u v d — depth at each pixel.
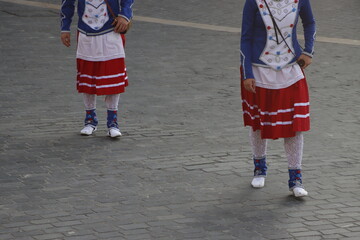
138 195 10.16
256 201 10.00
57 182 10.68
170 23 25.52
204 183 10.70
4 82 17.16
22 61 19.38
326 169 11.38
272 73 9.94
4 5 28.19
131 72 18.45
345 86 17.36
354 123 14.20
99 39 12.74
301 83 9.97
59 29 23.92
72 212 9.52
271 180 10.88
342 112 15.02
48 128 13.59
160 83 17.42
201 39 22.92
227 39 23.02
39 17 25.91
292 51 9.96
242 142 12.81
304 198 10.12
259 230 8.98
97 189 10.40
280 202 9.96
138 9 28.19
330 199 10.08
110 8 12.70
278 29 9.86
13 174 11.02
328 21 26.31
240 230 8.98
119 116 14.51
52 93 16.27
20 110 14.83
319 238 8.73
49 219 9.27
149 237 8.73
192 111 14.97
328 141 12.94
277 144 12.70
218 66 19.31
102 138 13.01
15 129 13.47
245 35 9.98
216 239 8.68
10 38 22.30
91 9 12.70
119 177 10.92
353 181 10.83
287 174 11.15
